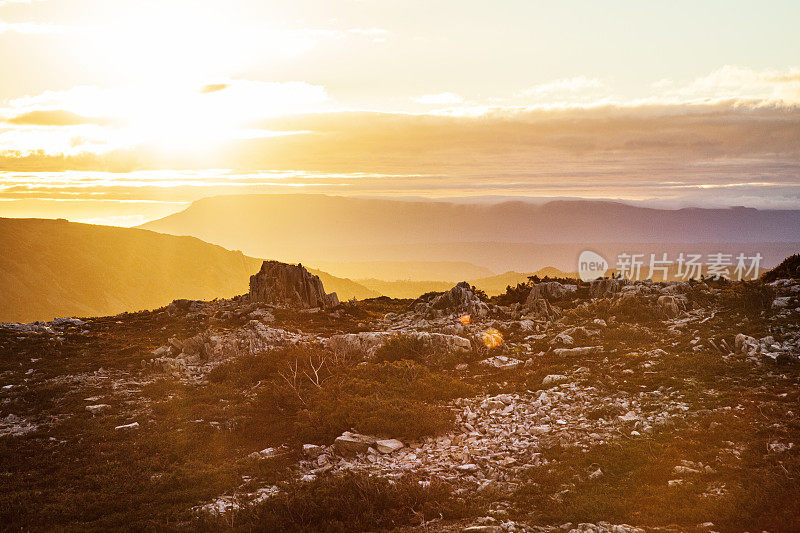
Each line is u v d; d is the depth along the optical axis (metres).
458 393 28.55
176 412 29.12
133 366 38.78
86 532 17.17
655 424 21.73
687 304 40.06
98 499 19.80
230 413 28.31
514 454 20.95
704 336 32.56
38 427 28.08
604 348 33.19
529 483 18.56
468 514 16.70
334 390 28.42
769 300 35.94
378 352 35.38
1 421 29.56
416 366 31.92
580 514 15.98
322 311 55.25
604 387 26.95
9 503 19.59
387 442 22.45
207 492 19.84
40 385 35.19
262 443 24.84
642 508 16.12
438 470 20.22
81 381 35.84
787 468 16.89
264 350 39.03
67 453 24.53
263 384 32.62
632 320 38.75
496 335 37.56
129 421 28.25
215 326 49.88
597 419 23.36
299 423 25.05
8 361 40.84
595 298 46.38
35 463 23.55
